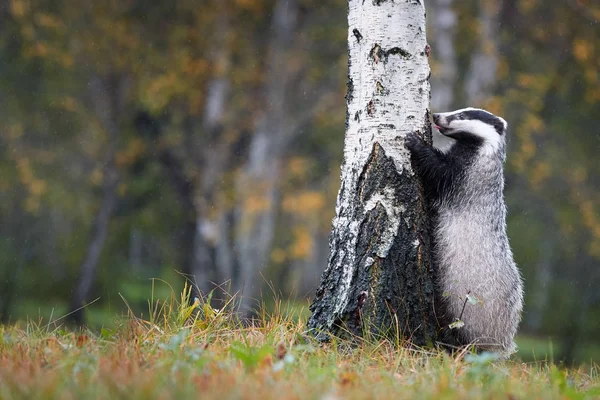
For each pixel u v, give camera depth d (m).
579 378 6.68
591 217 19.48
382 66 6.67
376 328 6.35
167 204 23.31
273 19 20.36
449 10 15.90
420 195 6.75
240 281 18.97
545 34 18.42
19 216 24.67
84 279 21.06
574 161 20.30
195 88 19.55
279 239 22.47
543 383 5.41
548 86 18.23
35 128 22.12
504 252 7.36
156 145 20.64
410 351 6.16
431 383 5.00
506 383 5.00
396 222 6.56
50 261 24.72
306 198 19.23
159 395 4.19
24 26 19.31
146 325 6.47
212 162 19.14
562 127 20.53
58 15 19.75
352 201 6.64
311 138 21.83
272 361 5.39
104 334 6.14
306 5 20.47
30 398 4.21
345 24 20.42
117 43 19.70
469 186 7.27
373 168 6.62
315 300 6.67
